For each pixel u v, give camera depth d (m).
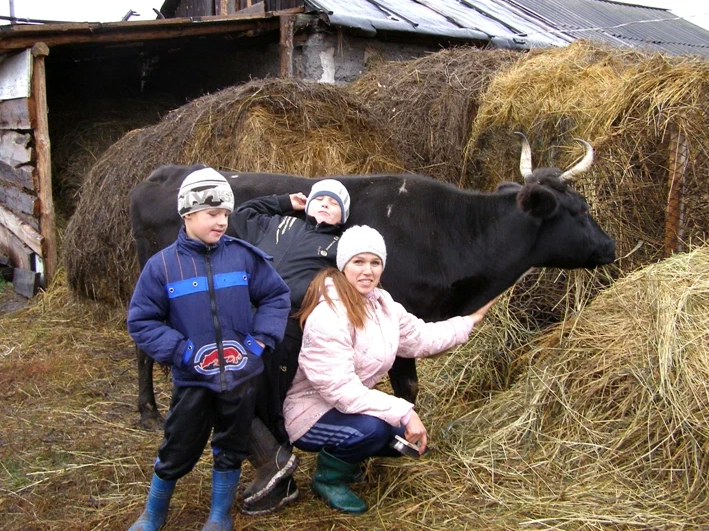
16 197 7.56
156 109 9.55
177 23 7.47
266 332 2.67
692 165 4.58
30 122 6.84
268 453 2.95
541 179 3.66
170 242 3.81
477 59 6.80
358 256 2.86
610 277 4.59
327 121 5.33
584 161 3.72
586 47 6.01
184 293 2.58
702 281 3.75
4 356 5.29
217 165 5.03
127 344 5.59
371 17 9.04
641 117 4.67
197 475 3.36
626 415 3.49
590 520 2.95
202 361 2.56
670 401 3.30
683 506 3.01
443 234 3.59
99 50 8.77
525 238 3.60
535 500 3.12
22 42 6.67
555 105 5.23
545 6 15.69
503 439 3.60
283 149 5.07
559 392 3.71
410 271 3.50
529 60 6.04
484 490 3.20
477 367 4.34
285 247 3.16
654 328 3.61
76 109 9.09
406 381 3.47
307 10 8.48
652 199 4.76
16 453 3.66
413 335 3.12
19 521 3.03
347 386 2.80
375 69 7.96
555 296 4.81
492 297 3.74
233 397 2.61
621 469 3.27
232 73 9.74
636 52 6.03
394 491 3.21
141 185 4.03
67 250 5.91
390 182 3.65
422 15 10.24
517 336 4.57
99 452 3.70
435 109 6.48
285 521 2.96
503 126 5.68
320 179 3.73
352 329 2.87
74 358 5.20
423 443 2.82
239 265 2.67
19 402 4.39
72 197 8.05
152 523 2.81
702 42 17.19
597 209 4.79
